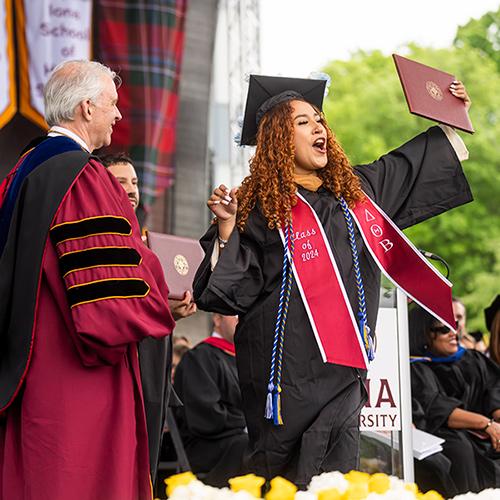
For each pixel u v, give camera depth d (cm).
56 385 719
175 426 1189
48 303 734
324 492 495
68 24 1909
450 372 1269
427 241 3866
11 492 716
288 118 840
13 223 743
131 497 721
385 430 916
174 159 2095
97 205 740
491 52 4662
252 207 833
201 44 2458
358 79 4219
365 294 820
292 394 788
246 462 806
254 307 809
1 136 2133
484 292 3794
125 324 712
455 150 869
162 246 877
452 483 1150
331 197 838
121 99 2047
